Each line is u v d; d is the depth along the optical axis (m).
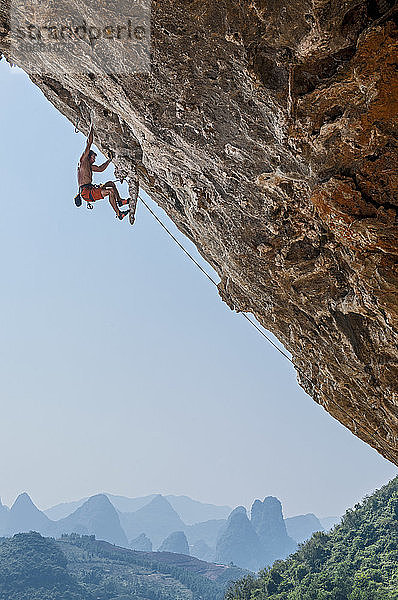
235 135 6.68
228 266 8.76
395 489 75.25
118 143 8.62
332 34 5.09
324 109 5.55
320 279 7.46
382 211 5.72
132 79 6.62
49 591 118.25
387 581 59.31
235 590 68.50
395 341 6.77
